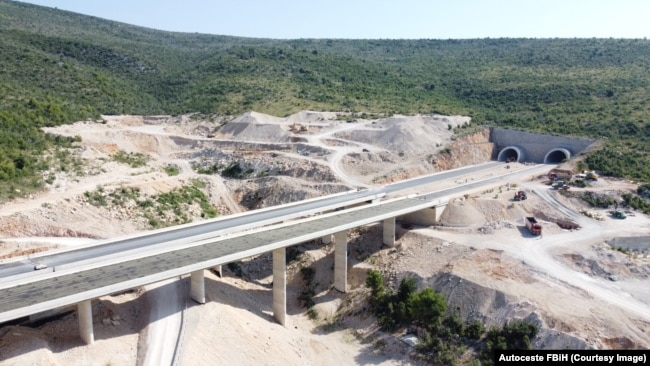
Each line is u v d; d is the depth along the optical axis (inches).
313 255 3412.9
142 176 4163.4
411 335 2687.0
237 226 3095.5
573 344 2330.2
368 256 3351.4
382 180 4694.9
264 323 2679.6
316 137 5910.4
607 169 4591.5
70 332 2229.3
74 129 5413.4
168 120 7170.3
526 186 4298.7
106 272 2279.8
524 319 2512.3
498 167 5369.1
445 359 2496.3
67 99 6545.3
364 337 2765.7
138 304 2508.6
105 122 6264.8
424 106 7475.4
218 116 7096.5
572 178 4431.6
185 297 2561.5
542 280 2770.7
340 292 3129.9
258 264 3348.9
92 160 4375.0
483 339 2536.9
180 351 2138.3
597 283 2778.1
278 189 4571.9
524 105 7239.2
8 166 3511.3
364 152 5329.7
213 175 5022.1
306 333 2775.6
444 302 2691.9
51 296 2000.5
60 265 2406.5
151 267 2336.4
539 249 3139.8
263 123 6412.4
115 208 3535.9
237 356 2292.1
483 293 2711.6
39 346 2027.6
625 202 3959.2
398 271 3100.4
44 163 3868.1
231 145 6033.5
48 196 3415.4
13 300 1958.7
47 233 3036.4
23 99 5477.4
